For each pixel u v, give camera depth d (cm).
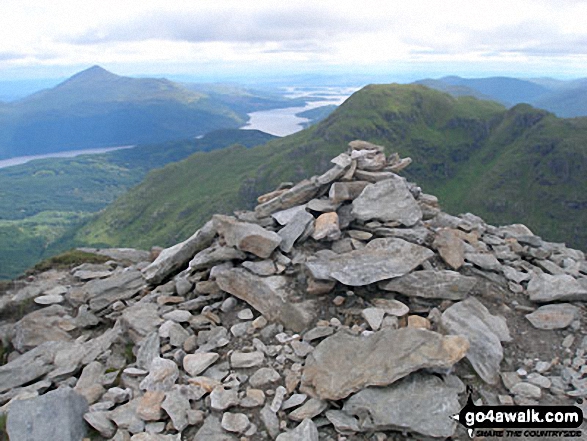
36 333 1170
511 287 1051
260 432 696
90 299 1305
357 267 977
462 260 1097
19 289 1560
